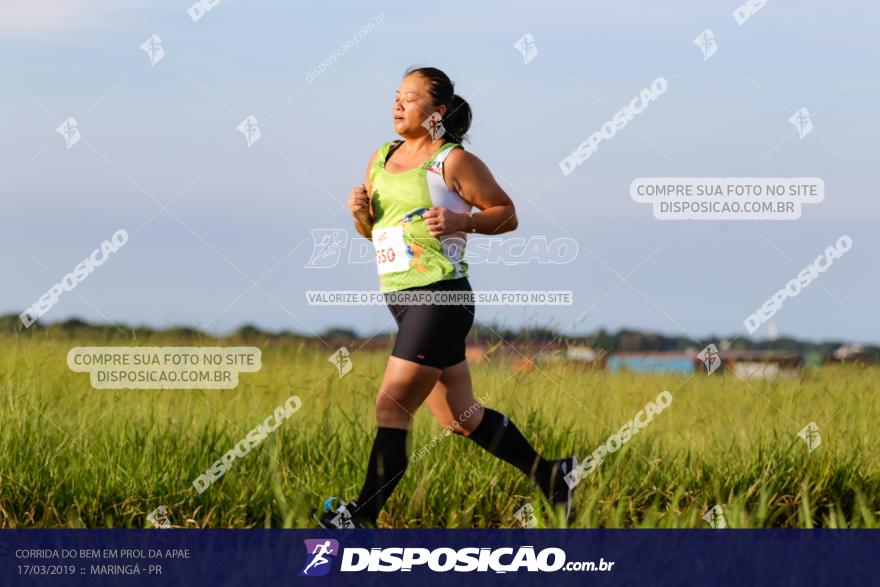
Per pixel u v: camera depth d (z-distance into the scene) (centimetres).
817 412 1364
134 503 1062
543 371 1461
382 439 971
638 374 1652
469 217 967
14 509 1059
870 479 1141
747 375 1543
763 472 1134
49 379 1499
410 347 964
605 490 1089
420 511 1064
